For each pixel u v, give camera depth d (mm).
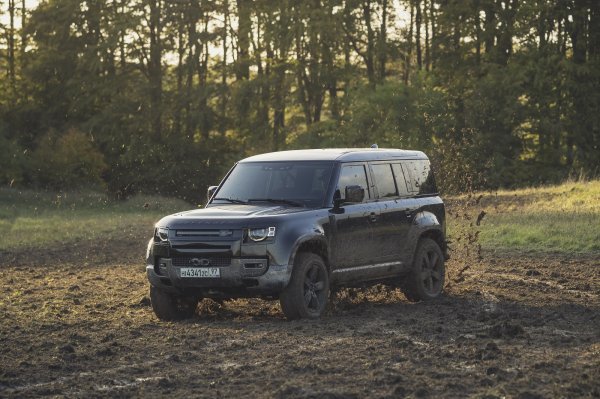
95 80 69062
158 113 66562
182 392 8039
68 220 35719
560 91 56500
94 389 8211
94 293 14961
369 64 66812
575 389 7781
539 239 21172
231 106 65438
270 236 11320
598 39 57906
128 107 67062
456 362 8969
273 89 65375
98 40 71125
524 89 57000
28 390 8195
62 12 70438
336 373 8625
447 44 62250
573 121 56188
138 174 65938
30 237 27016
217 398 7789
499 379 8211
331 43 64250
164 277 11656
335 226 12047
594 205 27172
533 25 57875
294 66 64375
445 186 33000
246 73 66938
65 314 12719
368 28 65625
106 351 9781
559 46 58344
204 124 66000
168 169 65438
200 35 65812
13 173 57719
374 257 12680
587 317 11805
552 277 16047
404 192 13375
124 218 37000
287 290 11461
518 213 26469
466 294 14109
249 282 11328
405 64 67812
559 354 9273
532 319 11633
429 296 13555
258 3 66188
